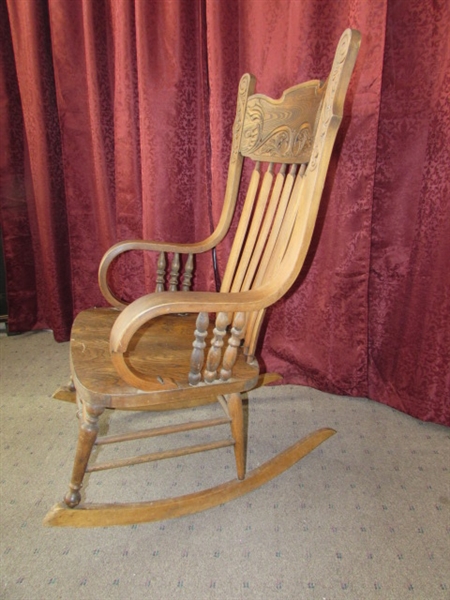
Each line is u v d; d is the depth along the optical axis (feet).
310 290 4.57
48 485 3.34
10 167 5.44
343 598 2.58
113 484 3.40
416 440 4.04
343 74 2.35
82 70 4.85
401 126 3.81
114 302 3.84
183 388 2.68
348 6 3.56
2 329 6.23
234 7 3.98
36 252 5.92
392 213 4.06
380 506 3.26
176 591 2.59
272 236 3.25
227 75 4.11
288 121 3.13
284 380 4.95
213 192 4.39
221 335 2.60
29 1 4.58
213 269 4.66
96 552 2.82
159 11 4.08
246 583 2.65
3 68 5.12
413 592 2.62
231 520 3.12
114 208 5.18
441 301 3.78
